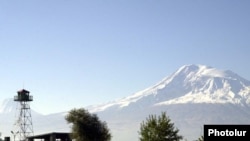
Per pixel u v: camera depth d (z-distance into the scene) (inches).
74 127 5831.7
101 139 5880.9
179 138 3831.2
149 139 3769.7
